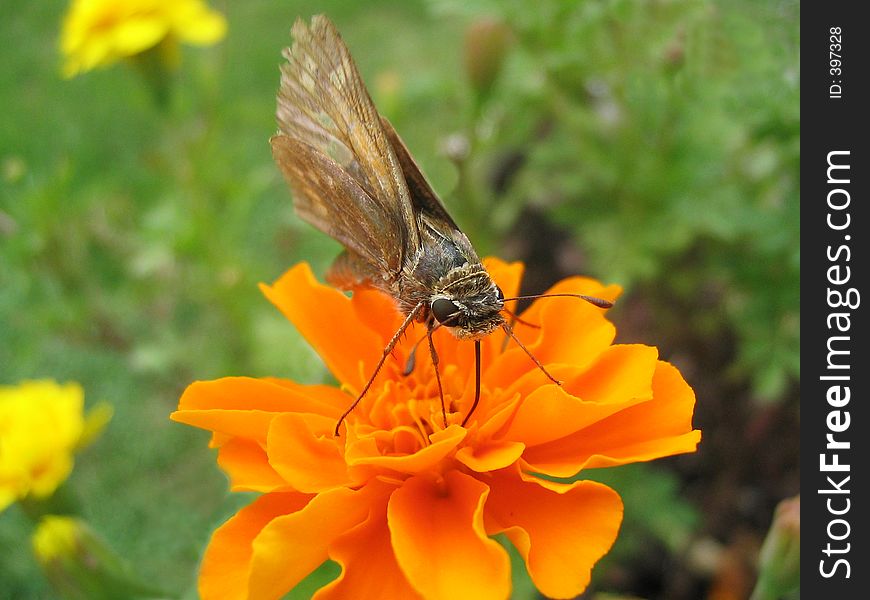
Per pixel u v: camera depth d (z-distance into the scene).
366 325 0.12
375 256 0.12
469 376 0.11
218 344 0.19
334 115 0.12
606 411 0.10
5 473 0.14
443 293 0.11
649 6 0.15
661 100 0.16
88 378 0.21
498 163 0.22
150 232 0.18
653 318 0.18
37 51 0.33
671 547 0.16
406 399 0.11
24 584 0.17
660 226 0.16
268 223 0.24
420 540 0.10
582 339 0.11
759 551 0.16
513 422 0.10
